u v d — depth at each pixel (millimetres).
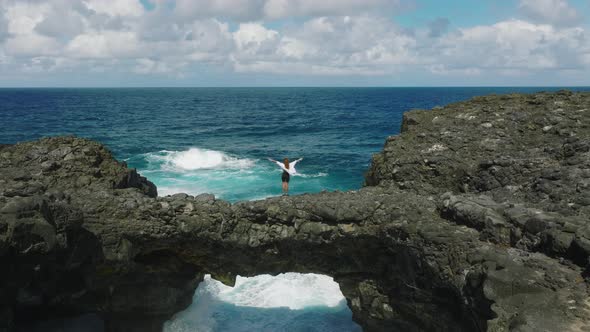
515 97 21328
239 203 16562
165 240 16469
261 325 20547
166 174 42625
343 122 96125
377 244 15953
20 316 16547
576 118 17875
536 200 14273
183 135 74125
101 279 16641
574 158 15312
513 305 10055
